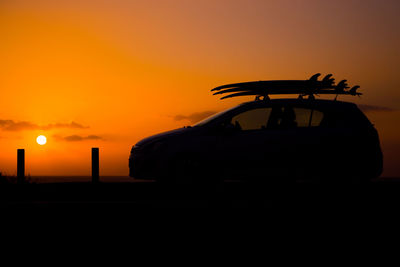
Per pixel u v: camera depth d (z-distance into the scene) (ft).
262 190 38.09
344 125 37.47
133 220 27.91
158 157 37.70
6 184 46.88
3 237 24.22
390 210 30.55
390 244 22.95
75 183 47.24
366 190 36.88
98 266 19.24
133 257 20.54
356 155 37.06
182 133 37.96
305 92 39.27
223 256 20.72
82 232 25.23
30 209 31.01
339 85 38.83
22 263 19.69
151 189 40.63
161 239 23.75
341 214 29.37
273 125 37.68
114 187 43.88
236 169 37.35
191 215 28.94
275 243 22.99
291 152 37.04
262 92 39.65
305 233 24.99
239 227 26.20
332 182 37.27
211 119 38.58
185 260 20.10
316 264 19.63
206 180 37.50
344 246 22.52
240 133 37.55
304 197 36.47
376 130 37.93
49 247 22.29
